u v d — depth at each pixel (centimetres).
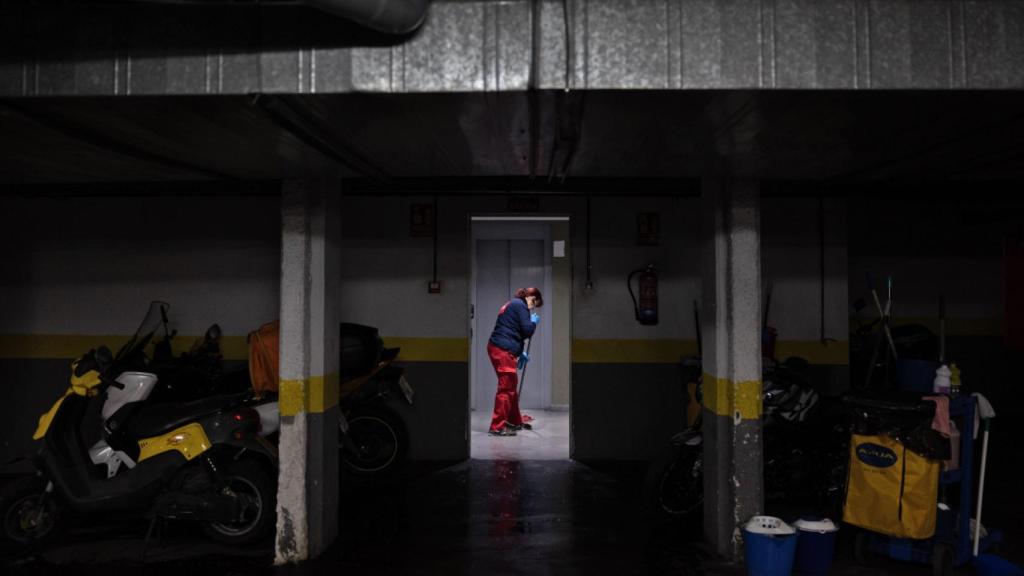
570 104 259
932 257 739
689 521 454
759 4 241
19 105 258
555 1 241
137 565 384
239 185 561
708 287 411
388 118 279
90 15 245
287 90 243
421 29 242
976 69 242
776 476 457
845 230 607
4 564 385
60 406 412
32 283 607
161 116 270
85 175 416
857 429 371
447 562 388
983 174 408
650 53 240
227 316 607
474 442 689
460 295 617
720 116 275
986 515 470
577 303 620
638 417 616
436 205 617
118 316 606
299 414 388
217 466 405
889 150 333
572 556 398
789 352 606
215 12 244
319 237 396
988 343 741
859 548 385
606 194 578
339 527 444
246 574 370
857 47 241
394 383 580
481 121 283
